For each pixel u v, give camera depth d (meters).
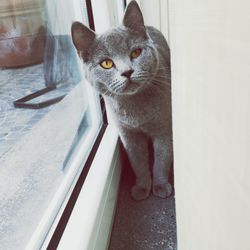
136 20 0.74
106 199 0.79
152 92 0.78
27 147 0.72
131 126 0.85
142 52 0.75
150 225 0.86
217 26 0.23
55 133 0.87
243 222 0.23
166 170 0.96
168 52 0.91
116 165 0.98
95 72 0.75
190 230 0.44
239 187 0.23
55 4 0.88
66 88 0.97
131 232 0.85
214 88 0.26
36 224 0.63
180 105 0.41
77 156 0.88
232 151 0.23
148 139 0.98
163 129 0.87
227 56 0.22
